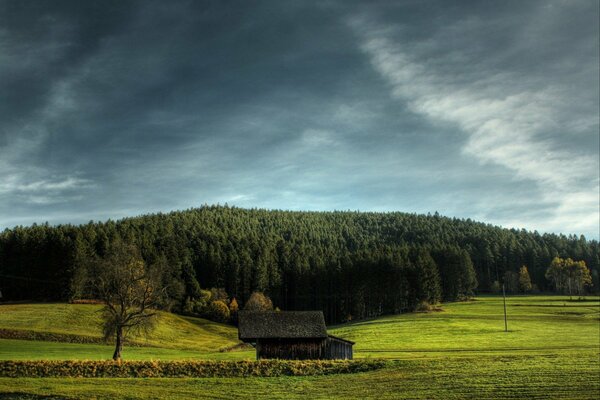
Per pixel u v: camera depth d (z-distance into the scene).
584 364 50.50
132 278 62.72
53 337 87.44
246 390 42.91
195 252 187.12
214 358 67.94
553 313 139.12
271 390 42.94
